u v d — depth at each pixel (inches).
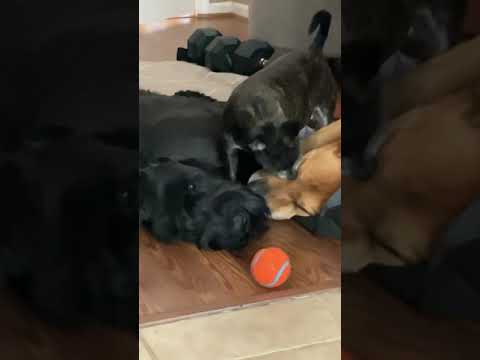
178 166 59.1
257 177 62.3
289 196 60.4
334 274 52.1
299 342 43.1
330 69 71.4
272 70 63.3
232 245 56.0
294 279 51.5
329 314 46.4
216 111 69.2
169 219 56.7
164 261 54.4
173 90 83.2
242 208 56.4
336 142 60.8
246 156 63.5
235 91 61.6
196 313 46.4
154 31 151.4
